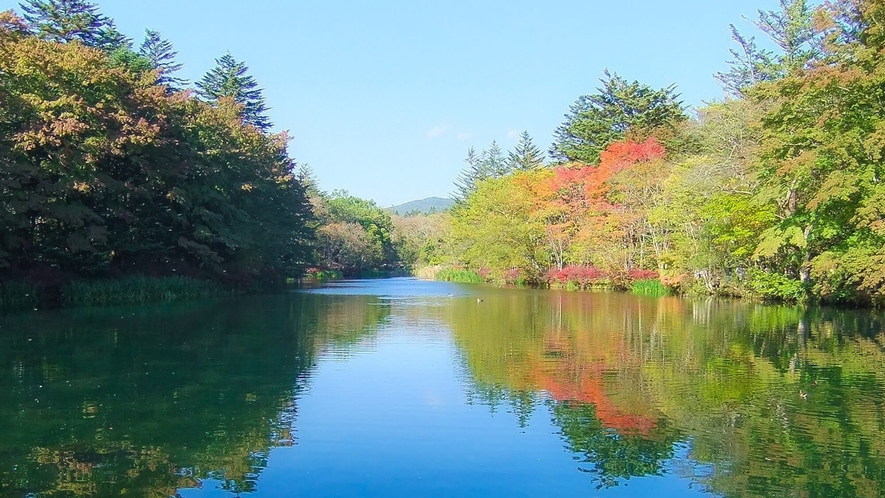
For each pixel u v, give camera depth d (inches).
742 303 1325.0
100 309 1095.6
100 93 1141.1
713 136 1529.3
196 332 798.5
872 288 1048.2
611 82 2506.2
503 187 2469.2
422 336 779.4
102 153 1087.6
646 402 441.7
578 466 324.2
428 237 4190.5
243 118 2327.8
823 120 968.9
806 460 330.3
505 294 1724.9
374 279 3198.8
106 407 424.8
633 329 848.9
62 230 1136.8
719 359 609.6
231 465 322.7
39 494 286.0
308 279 3142.2
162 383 497.4
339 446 351.6
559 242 2170.3
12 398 447.8
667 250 1737.2
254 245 1701.5
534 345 701.9
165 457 333.7
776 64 1750.7
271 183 1903.3
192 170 1379.2
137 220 1317.7
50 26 1670.8
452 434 371.6
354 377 523.2
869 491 294.0
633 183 1830.7
